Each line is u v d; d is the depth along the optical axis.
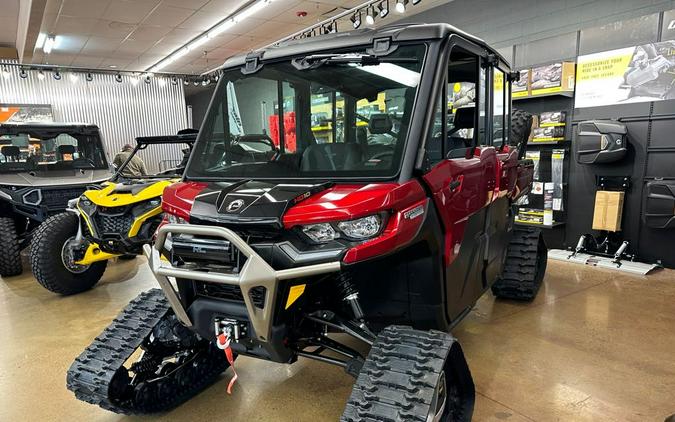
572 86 5.77
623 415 2.43
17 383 2.93
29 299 4.63
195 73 14.41
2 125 5.74
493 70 2.86
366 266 2.19
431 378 1.66
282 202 1.82
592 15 5.91
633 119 5.27
